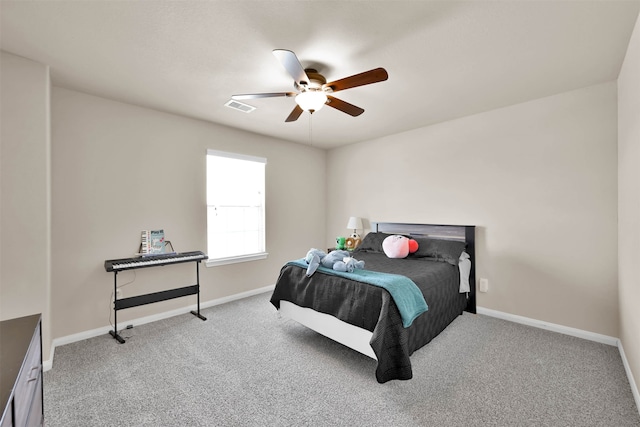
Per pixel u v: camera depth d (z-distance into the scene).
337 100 2.33
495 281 3.25
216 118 3.51
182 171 3.42
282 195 4.55
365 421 1.66
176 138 3.37
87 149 2.75
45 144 2.19
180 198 3.40
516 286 3.11
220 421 1.67
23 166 2.11
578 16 1.67
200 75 2.40
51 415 1.70
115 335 2.71
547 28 1.78
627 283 2.14
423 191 3.89
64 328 2.62
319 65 2.22
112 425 1.63
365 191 4.63
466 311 3.42
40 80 2.18
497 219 3.24
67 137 2.64
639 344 1.77
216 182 3.82
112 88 2.64
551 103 2.86
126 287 3.00
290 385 2.01
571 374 2.11
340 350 2.52
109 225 2.88
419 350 2.48
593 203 2.65
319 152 5.16
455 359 2.33
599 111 2.61
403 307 2.06
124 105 2.98
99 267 2.82
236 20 1.71
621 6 1.59
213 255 3.79
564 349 2.49
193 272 3.53
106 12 1.63
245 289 4.07
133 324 3.03
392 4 1.57
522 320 3.06
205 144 3.62
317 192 5.11
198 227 3.56
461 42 1.93
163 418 1.69
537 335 2.77
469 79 2.48
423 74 2.38
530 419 1.67
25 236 2.11
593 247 2.66
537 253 2.98
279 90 2.71
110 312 2.88
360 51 2.04
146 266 2.79
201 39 1.90
